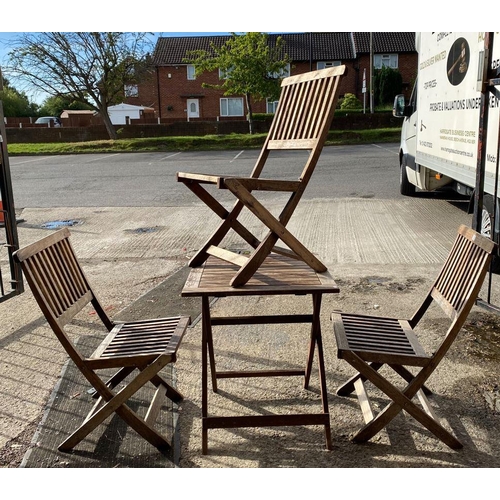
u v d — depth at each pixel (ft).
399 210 31.09
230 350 13.66
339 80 9.49
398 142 86.74
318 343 9.89
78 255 23.94
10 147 94.48
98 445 9.91
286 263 11.05
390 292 17.71
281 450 9.67
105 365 9.44
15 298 18.10
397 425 10.37
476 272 9.43
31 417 10.87
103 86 100.53
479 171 15.99
